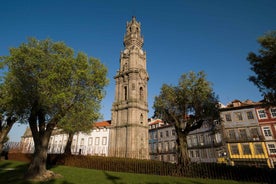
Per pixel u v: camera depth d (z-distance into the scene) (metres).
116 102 52.97
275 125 36.78
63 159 27.70
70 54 17.80
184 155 19.64
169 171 18.81
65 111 16.66
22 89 15.16
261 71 16.02
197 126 21.20
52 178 14.91
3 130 20.61
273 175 14.20
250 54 16.69
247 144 38.25
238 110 41.62
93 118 22.00
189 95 21.33
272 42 14.94
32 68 15.44
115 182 13.70
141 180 14.77
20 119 18.08
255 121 39.12
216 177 16.44
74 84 16.86
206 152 45.59
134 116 47.50
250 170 15.25
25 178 14.41
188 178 16.47
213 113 20.67
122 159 22.64
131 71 53.06
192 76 21.77
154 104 23.44
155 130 63.75
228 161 39.06
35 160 15.37
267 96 16.48
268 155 35.72
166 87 23.19
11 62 15.52
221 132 42.06
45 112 16.73
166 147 57.56
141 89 54.75
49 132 16.53
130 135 45.12
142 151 45.84
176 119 22.25
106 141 57.94
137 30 64.00
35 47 16.78
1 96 17.45
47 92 15.05
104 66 19.23
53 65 15.83
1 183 13.10
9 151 36.03
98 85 18.39
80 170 19.81
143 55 60.97
